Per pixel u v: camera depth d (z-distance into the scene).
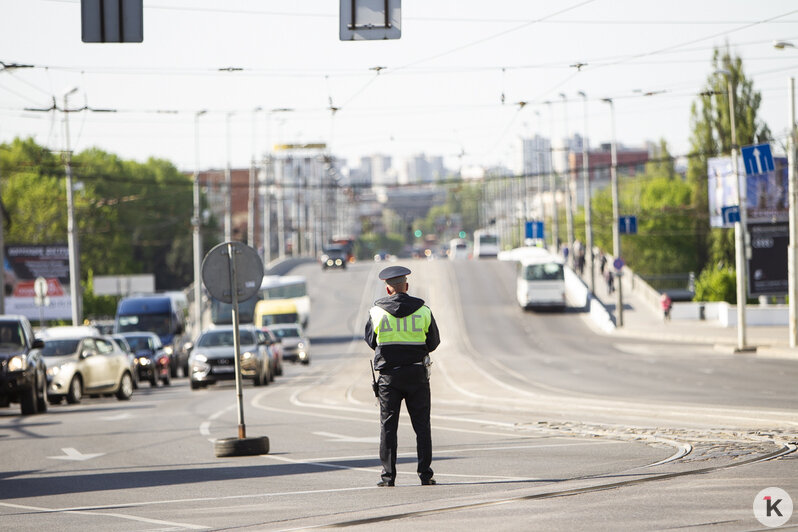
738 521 27.94
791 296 158.62
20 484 44.94
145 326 186.00
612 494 33.75
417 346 37.56
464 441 56.09
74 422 79.25
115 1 48.28
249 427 69.25
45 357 103.62
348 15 48.53
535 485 37.25
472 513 30.81
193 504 36.66
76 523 33.31
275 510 34.03
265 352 124.19
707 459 42.91
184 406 94.06
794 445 47.41
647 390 95.50
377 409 83.94
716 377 112.25
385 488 38.03
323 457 50.69
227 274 53.69
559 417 70.56
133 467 49.72
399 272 37.62
